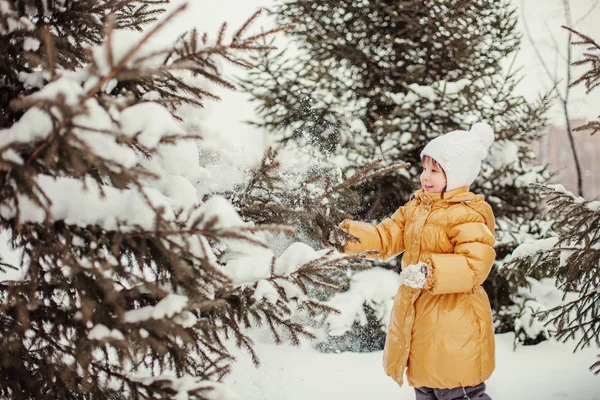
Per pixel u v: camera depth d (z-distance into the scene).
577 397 3.07
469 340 2.32
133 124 1.47
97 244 1.51
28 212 1.45
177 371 1.69
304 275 1.83
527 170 5.32
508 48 5.68
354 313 4.28
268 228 1.49
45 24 1.83
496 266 4.90
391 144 4.92
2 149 1.27
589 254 2.79
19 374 1.63
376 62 5.54
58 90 1.25
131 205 1.51
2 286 1.69
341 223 2.67
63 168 1.40
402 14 5.28
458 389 2.33
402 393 3.19
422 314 2.38
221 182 2.19
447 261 2.24
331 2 5.67
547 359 4.02
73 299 1.57
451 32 5.29
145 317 1.43
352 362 3.84
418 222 2.52
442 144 2.50
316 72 5.49
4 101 1.70
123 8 2.19
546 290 4.95
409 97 5.00
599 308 2.99
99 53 1.42
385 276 4.74
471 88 5.06
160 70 1.33
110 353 2.25
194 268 1.59
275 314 1.91
